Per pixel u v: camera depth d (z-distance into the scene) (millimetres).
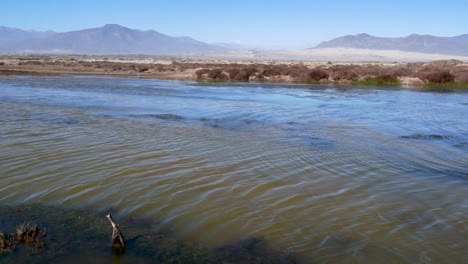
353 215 8594
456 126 20109
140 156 12508
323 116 22547
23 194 9195
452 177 11383
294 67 56562
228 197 9406
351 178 11055
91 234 7418
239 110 24062
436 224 8242
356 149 14461
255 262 6699
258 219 8289
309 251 7102
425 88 41531
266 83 45375
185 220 8164
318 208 8922
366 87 42062
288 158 12906
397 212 8797
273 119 21156
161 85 40594
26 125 16891
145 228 7773
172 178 10555
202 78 51125
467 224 8258
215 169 11445
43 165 11297
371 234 7762
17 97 27062
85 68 62969
